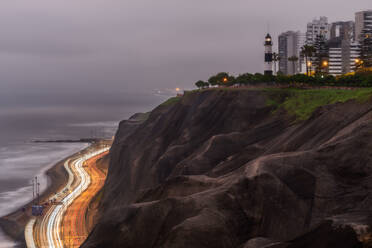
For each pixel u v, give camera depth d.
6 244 82.38
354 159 36.94
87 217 93.62
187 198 37.75
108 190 99.88
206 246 33.12
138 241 37.19
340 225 27.62
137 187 82.94
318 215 34.91
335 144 39.12
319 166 38.06
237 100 79.50
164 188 46.28
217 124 78.62
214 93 84.75
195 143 76.56
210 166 62.12
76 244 77.50
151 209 38.38
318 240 27.95
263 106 76.81
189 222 34.22
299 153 40.00
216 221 34.75
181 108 93.38
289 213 36.09
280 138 57.94
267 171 38.72
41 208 99.50
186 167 62.09
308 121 55.00
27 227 89.88
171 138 88.44
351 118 47.53
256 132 65.62
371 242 25.94
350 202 34.09
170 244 33.25
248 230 36.09
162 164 74.19
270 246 29.30
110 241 38.22
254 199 37.56
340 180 36.28
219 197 37.72
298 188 37.34
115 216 40.00
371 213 29.88
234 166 56.69
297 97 72.69
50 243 79.25
